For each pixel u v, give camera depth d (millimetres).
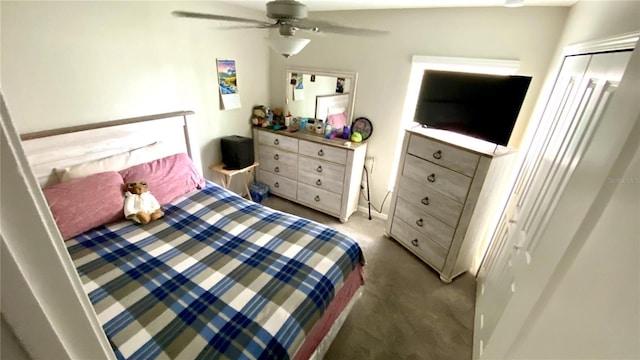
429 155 2193
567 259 581
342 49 2768
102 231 1678
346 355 1613
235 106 2990
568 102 1388
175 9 2199
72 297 332
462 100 2027
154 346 1029
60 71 1712
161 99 2311
